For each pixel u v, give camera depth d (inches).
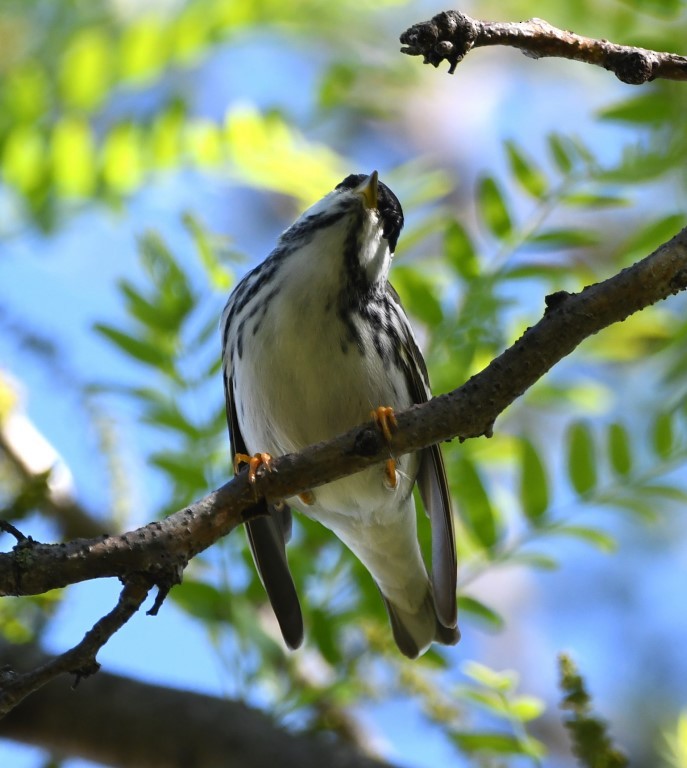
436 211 430.3
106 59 449.4
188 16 452.4
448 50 262.2
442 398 285.4
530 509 390.0
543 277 403.9
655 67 279.1
